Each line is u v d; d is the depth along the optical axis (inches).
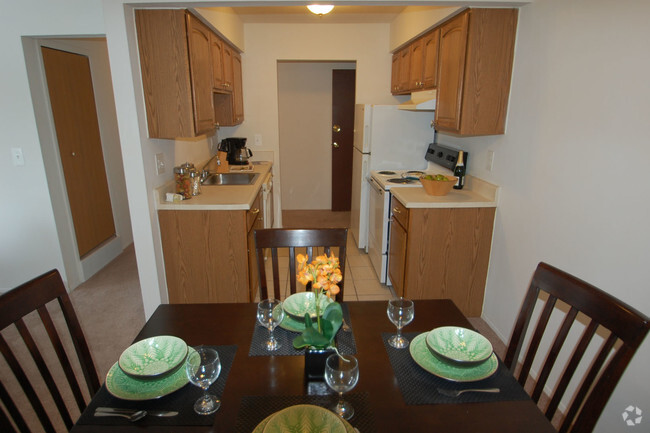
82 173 133.7
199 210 96.7
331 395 41.3
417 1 82.2
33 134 110.6
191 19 90.6
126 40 83.4
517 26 88.2
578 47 68.6
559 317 75.7
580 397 42.1
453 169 118.7
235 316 56.7
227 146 153.6
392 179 127.3
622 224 59.5
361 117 151.3
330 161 217.8
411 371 45.2
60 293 48.7
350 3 82.4
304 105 208.7
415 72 128.7
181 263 100.8
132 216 93.1
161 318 56.2
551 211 76.7
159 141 100.2
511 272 92.1
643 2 55.1
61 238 120.6
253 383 43.1
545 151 78.4
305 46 159.0
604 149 62.7
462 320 56.2
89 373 50.9
